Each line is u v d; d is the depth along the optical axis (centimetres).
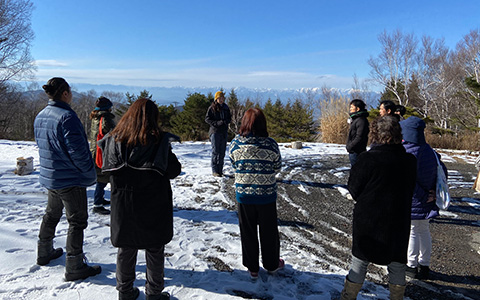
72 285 266
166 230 232
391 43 3378
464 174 870
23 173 682
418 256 323
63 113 256
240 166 289
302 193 634
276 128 3612
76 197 269
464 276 332
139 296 257
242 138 291
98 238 372
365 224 232
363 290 296
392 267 239
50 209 288
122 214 222
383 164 228
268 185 288
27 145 1280
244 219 294
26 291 254
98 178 434
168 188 235
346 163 991
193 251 357
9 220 415
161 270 239
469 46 3069
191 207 523
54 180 258
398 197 228
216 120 726
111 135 226
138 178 220
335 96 1822
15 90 3200
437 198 294
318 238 418
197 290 275
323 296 281
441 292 299
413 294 293
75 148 252
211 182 690
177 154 1070
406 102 3369
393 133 232
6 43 2634
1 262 296
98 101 424
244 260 300
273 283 298
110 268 302
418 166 293
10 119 3388
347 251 381
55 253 308
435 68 3450
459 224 491
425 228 314
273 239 297
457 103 3238
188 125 3155
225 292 276
